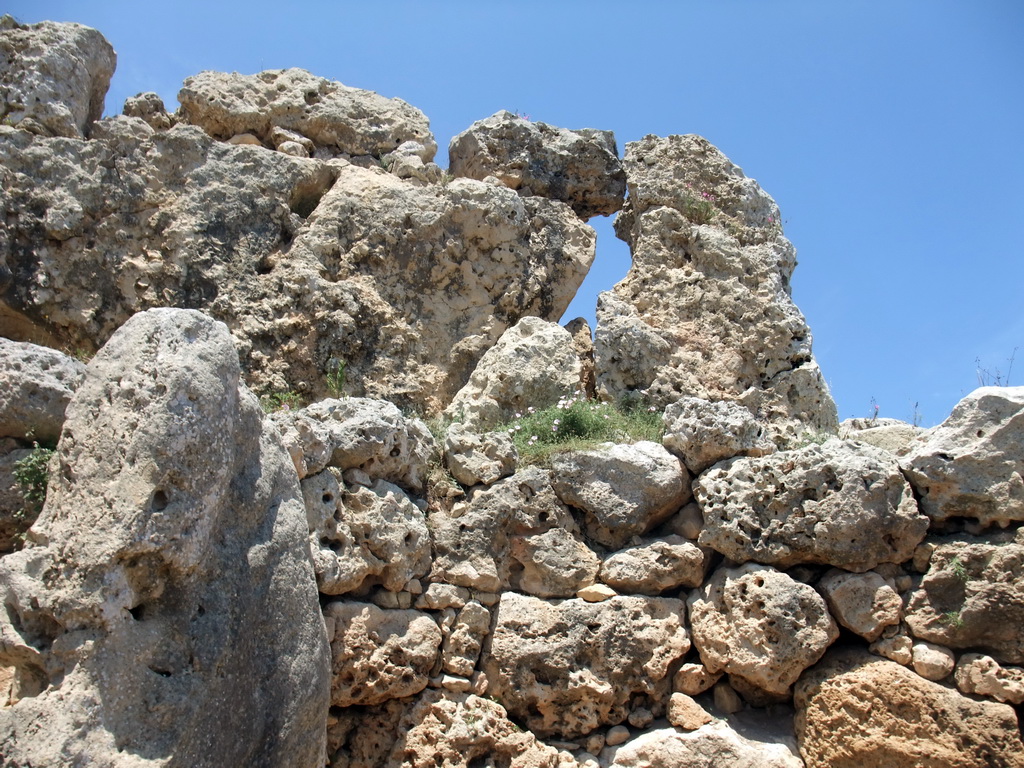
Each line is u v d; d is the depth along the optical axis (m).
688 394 8.67
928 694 6.45
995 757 6.30
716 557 7.29
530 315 9.11
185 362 5.22
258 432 5.69
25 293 7.85
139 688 4.80
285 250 8.62
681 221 9.52
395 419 6.99
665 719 6.86
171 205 8.31
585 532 7.26
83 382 5.32
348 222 8.74
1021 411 6.85
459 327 8.87
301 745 5.32
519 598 6.90
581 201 10.10
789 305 9.24
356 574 6.47
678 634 6.94
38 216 7.94
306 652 5.45
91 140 8.22
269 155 8.71
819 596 6.79
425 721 6.55
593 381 8.97
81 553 4.85
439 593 6.79
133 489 4.94
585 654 6.81
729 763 6.47
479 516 7.01
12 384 5.93
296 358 8.26
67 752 4.53
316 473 6.56
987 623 6.60
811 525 6.88
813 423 8.88
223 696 5.01
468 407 8.18
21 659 4.91
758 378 9.01
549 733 6.74
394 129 9.63
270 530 5.53
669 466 7.25
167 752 4.73
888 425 9.30
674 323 9.12
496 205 9.05
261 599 5.34
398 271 8.77
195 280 8.16
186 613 5.04
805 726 6.69
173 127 8.62
